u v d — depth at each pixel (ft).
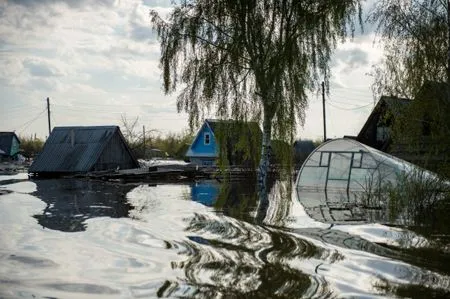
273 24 69.10
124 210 52.70
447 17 53.06
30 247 32.94
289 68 68.03
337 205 55.16
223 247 32.68
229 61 68.69
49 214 49.62
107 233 38.17
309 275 25.82
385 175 65.77
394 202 49.65
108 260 29.22
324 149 75.61
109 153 132.05
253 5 67.10
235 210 51.98
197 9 68.80
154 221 44.34
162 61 68.59
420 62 53.57
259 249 31.94
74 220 45.27
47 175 130.11
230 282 24.59
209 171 120.26
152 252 31.30
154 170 115.96
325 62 69.26
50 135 138.21
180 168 127.85
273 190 77.56
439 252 30.94
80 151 130.11
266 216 47.16
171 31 68.33
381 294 22.72
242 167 105.91
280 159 75.77
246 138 74.38
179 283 24.48
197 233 38.04
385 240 34.83
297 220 44.37
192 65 68.49
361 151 70.95
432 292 23.07
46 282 24.75
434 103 52.39
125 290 23.45
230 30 68.39
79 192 77.20
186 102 68.80
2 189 83.15
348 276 25.57
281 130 70.49
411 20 54.60
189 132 70.18
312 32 67.87
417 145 54.60
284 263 28.30
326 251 31.24
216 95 68.74
